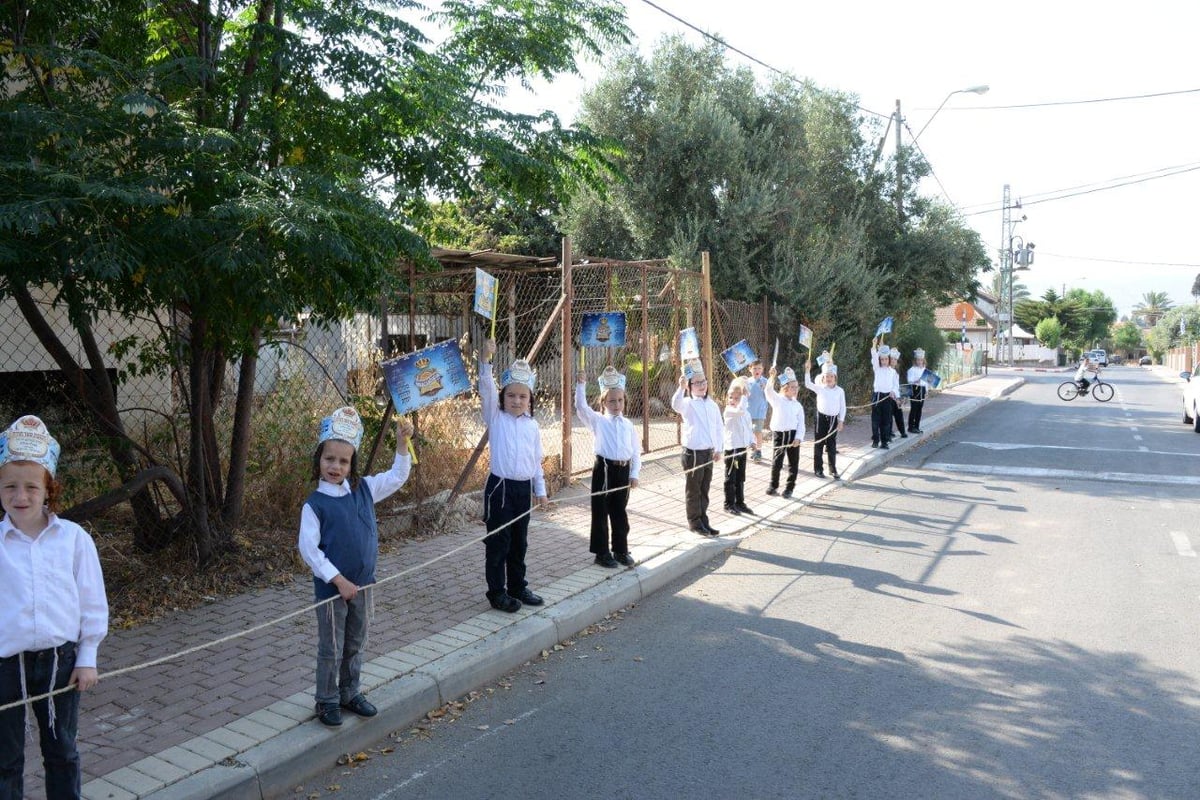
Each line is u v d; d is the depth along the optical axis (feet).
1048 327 268.41
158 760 12.60
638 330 48.19
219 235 16.11
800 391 57.88
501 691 16.47
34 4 17.62
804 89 64.95
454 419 31.99
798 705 15.57
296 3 20.38
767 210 54.60
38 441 10.38
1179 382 131.13
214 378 22.54
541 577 22.48
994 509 33.04
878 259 68.69
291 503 26.05
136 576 20.67
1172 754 13.57
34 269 14.56
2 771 10.02
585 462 38.06
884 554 26.37
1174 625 19.65
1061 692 15.99
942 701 15.66
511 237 64.95
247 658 16.66
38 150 16.10
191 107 19.69
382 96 20.71
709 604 21.72
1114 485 38.40
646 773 13.15
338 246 15.99
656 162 56.08
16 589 10.07
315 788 12.92
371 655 16.81
